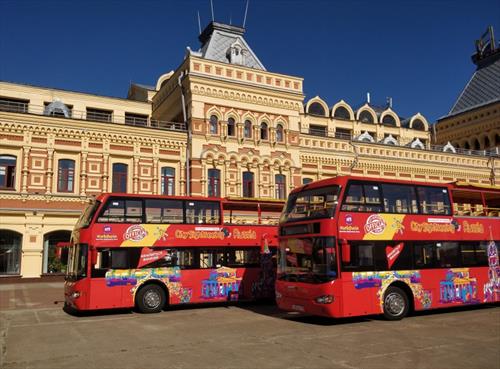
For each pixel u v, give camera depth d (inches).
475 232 751.1
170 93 1518.2
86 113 1535.4
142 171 1331.2
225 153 1407.5
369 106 2075.5
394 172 1743.4
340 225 614.5
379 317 668.7
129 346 476.7
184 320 656.4
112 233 729.6
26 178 1198.9
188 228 790.5
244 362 402.9
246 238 837.8
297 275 634.2
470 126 2123.5
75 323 636.7
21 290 1040.8
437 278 691.4
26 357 433.7
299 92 1539.1
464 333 537.0
